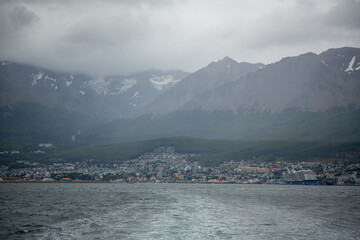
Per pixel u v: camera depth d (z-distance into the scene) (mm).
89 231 81125
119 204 146250
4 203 150250
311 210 129250
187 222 93938
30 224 91375
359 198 196250
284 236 77500
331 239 75312
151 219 99312
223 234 78312
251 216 108938
